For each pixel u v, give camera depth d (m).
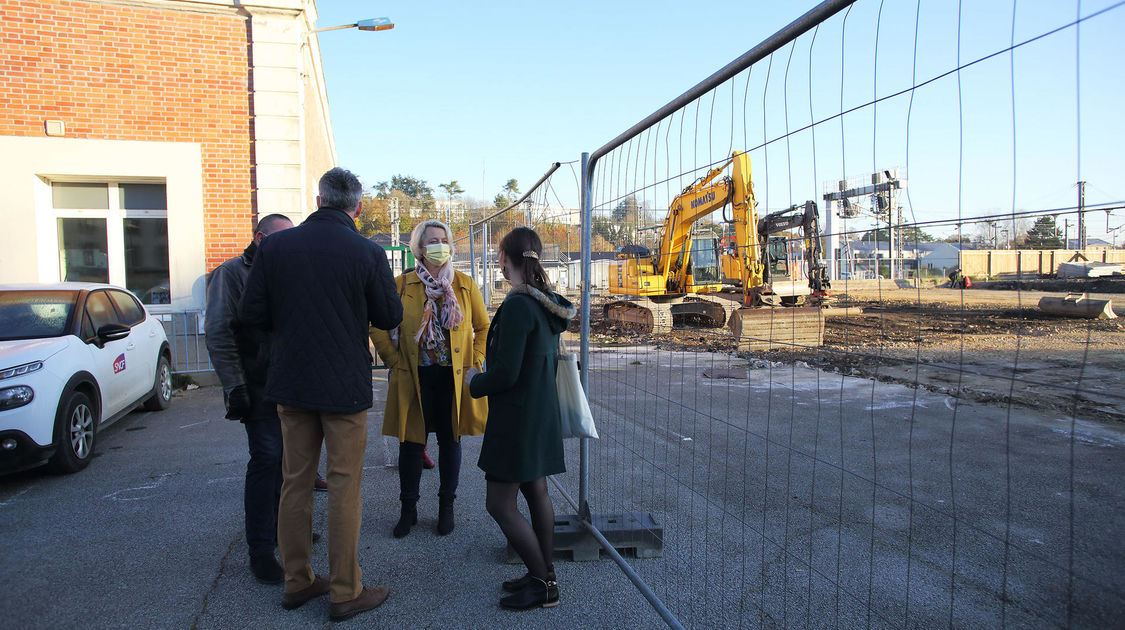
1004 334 12.52
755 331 10.03
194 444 5.65
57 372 4.71
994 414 6.47
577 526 3.45
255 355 3.15
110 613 2.85
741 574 3.13
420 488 4.48
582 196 3.83
